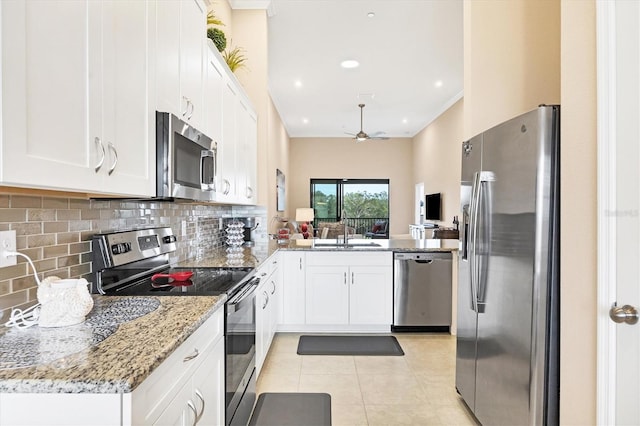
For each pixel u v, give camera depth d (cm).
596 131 133
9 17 86
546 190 167
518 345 180
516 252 182
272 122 650
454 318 396
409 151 988
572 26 145
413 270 396
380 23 414
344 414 240
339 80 588
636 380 117
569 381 149
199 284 198
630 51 118
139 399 91
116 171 134
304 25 421
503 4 264
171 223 269
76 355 99
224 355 171
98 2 122
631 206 118
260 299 278
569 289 149
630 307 118
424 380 289
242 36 405
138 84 150
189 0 208
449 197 695
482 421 217
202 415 139
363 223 989
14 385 85
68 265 157
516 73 263
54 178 101
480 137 223
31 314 131
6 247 125
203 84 229
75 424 86
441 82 594
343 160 994
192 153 198
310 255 394
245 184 343
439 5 379
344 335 395
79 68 112
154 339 111
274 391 271
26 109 92
